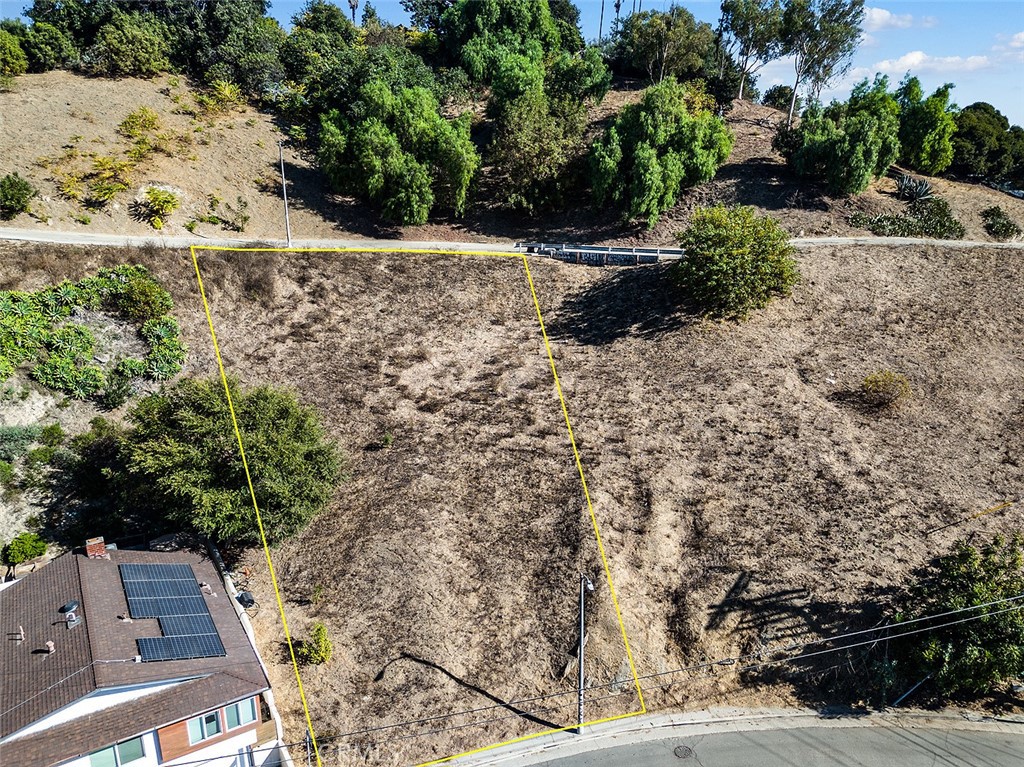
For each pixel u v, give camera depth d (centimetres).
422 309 3569
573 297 3734
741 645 2208
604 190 4281
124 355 2864
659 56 5497
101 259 3084
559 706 2094
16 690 1627
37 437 2523
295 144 4647
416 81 5112
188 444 2202
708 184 4591
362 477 2705
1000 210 4409
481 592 2330
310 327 3322
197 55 4891
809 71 5153
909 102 5169
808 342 3281
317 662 2125
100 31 4662
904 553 2333
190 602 1994
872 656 2139
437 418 2988
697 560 2380
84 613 1820
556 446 2817
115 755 1580
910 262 3797
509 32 5788
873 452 2717
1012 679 2138
